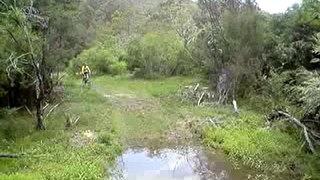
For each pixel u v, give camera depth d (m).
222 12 26.88
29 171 13.76
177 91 29.66
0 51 18.17
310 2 23.08
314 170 14.20
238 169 15.27
